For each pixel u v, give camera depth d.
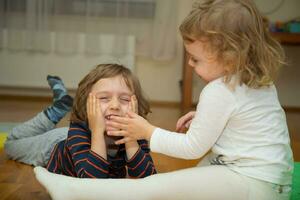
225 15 0.85
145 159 1.04
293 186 1.18
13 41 3.14
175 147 0.90
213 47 0.85
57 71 3.21
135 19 3.22
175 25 3.24
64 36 3.17
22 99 3.30
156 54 3.26
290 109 3.46
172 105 3.42
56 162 1.12
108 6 3.17
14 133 1.52
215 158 0.96
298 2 3.35
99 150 0.98
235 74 0.87
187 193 0.85
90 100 1.02
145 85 3.42
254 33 0.86
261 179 0.86
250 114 0.86
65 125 2.11
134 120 0.96
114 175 1.09
